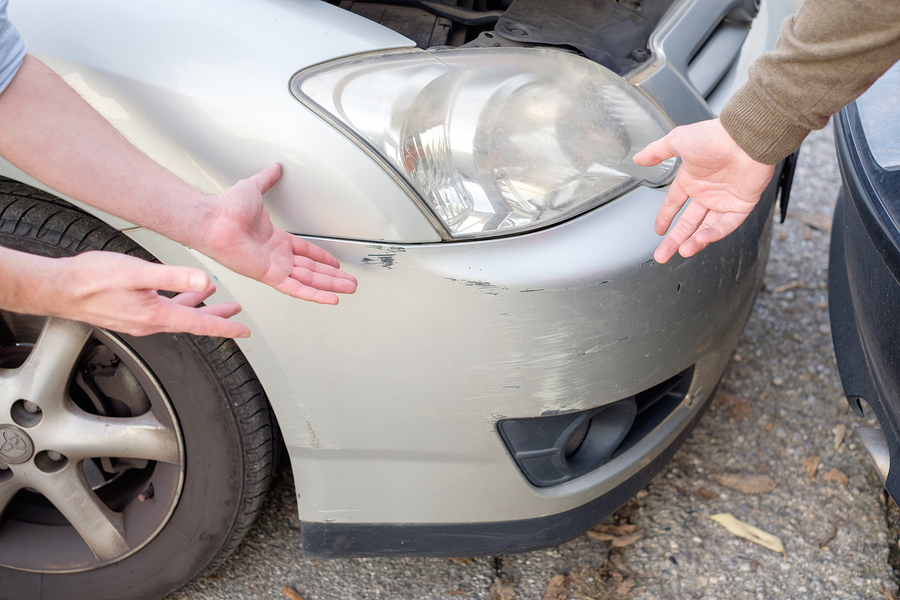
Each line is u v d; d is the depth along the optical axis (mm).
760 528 1733
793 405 2057
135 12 1117
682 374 1429
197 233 959
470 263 1098
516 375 1149
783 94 944
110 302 834
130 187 970
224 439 1278
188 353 1201
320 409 1189
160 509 1364
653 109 1346
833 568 1643
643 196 1250
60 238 1165
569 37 1452
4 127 943
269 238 1025
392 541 1344
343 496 1286
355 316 1110
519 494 1282
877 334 1312
